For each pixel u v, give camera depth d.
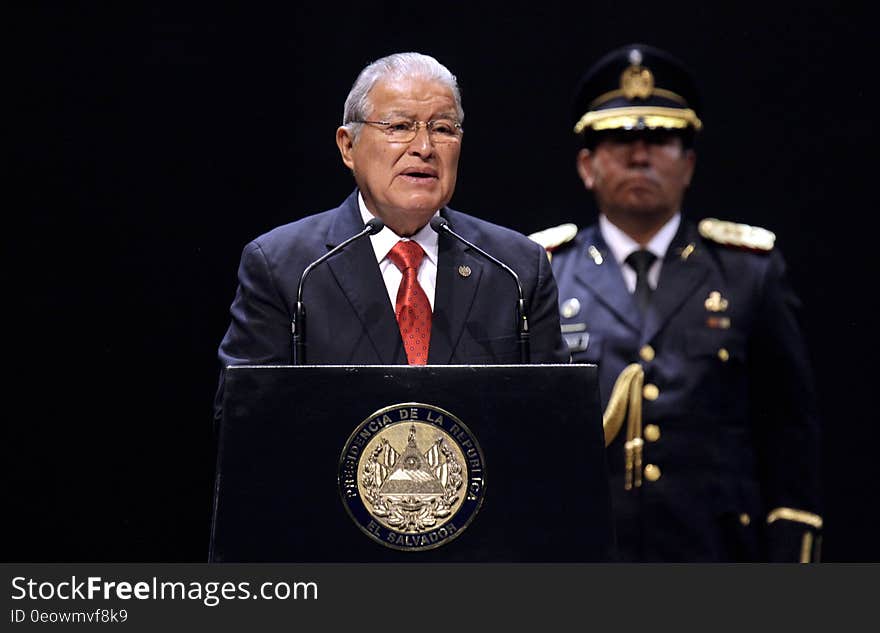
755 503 15.14
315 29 19.48
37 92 19.05
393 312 10.74
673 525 14.83
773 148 19.92
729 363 15.38
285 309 10.77
